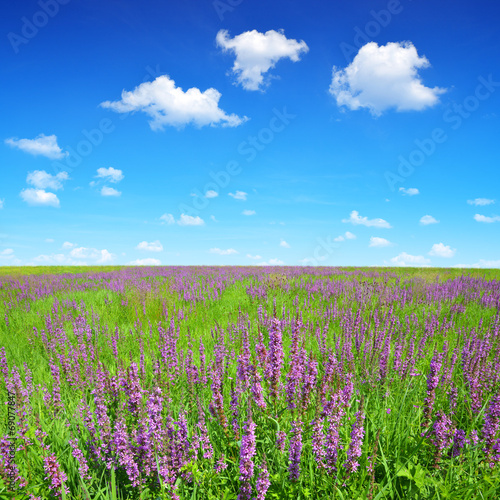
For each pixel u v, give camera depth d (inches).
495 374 213.5
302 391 159.8
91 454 150.3
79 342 334.6
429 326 327.6
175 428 146.0
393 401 199.3
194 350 301.0
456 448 142.5
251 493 122.6
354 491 124.1
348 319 350.9
